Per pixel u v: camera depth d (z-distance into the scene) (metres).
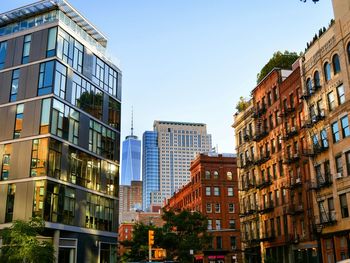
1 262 32.72
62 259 44.12
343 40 39.75
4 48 50.00
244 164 65.12
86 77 51.94
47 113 44.62
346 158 39.19
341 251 39.38
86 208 48.41
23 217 42.03
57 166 44.47
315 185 44.03
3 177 44.66
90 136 51.16
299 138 48.75
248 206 62.53
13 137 45.59
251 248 60.91
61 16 49.56
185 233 58.19
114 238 53.34
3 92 47.97
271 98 56.78
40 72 46.75
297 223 48.44
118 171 56.31
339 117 40.31
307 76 46.81
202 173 92.25
